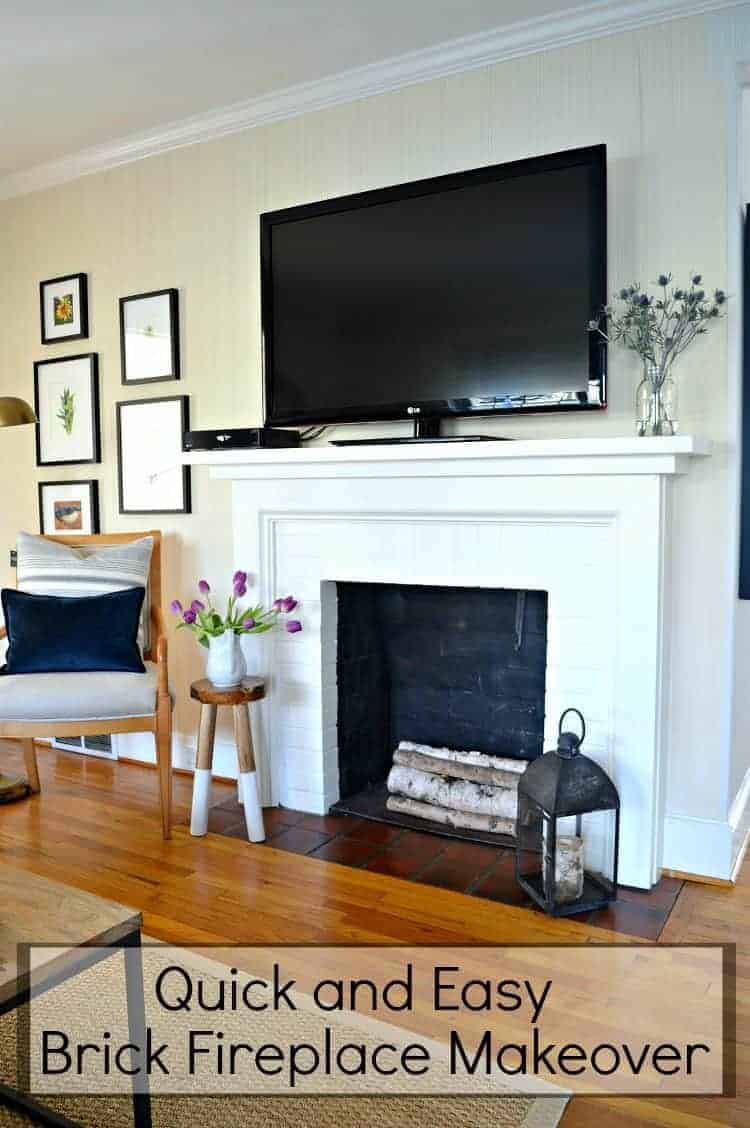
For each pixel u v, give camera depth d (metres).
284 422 3.00
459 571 2.66
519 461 2.46
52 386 3.74
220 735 3.32
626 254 2.48
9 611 3.02
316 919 2.23
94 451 3.62
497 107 2.65
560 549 2.51
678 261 2.41
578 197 2.45
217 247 3.23
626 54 2.45
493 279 2.59
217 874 2.49
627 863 2.43
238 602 3.07
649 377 2.34
